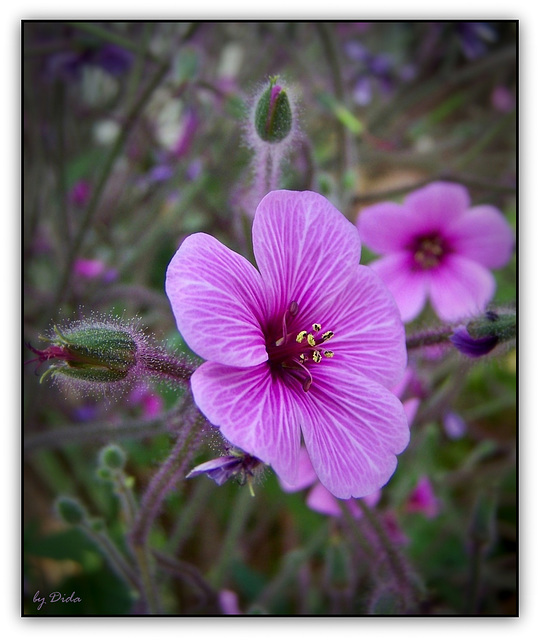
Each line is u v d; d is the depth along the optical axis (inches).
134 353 4.5
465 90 12.3
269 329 4.5
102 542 5.6
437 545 7.3
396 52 11.5
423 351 5.4
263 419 4.1
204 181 7.4
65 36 8.1
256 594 7.2
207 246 4.2
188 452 4.6
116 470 5.1
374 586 6.2
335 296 4.7
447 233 6.6
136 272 7.9
